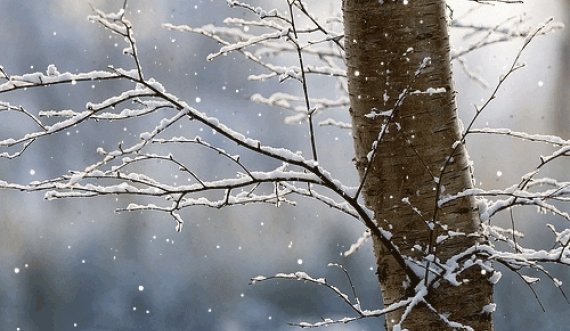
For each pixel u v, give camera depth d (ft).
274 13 11.20
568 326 43.86
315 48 15.96
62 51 80.12
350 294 53.01
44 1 82.38
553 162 53.16
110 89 76.95
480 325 10.94
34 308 58.44
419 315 10.98
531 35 10.51
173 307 56.70
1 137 73.87
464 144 11.32
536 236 45.42
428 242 11.00
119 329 55.98
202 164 67.26
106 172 9.99
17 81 9.55
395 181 11.06
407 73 10.95
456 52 15.07
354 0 11.09
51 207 66.13
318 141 62.03
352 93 11.35
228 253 59.16
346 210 11.17
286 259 57.16
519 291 46.65
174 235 61.87
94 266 60.34
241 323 54.24
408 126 10.98
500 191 10.75
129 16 71.77
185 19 72.28
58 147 72.54
